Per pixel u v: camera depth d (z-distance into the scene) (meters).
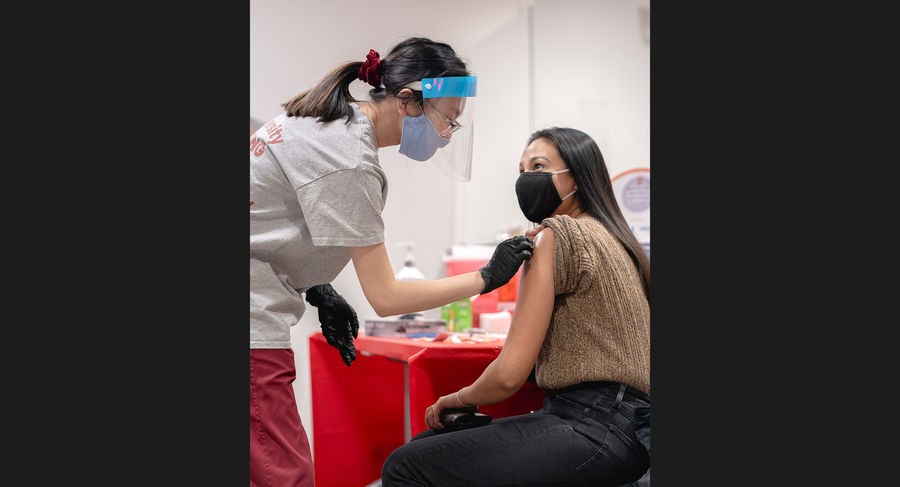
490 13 2.38
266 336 1.58
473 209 2.63
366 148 1.54
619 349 1.56
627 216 2.57
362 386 2.75
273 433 1.57
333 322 2.10
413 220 2.63
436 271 2.66
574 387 1.59
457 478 1.49
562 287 1.59
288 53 2.20
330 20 2.22
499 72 2.47
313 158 1.52
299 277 1.68
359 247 1.53
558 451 1.48
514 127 2.51
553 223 1.62
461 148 1.72
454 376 2.00
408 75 1.64
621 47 2.51
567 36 2.49
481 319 2.37
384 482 1.56
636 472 1.53
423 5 2.30
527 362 1.56
